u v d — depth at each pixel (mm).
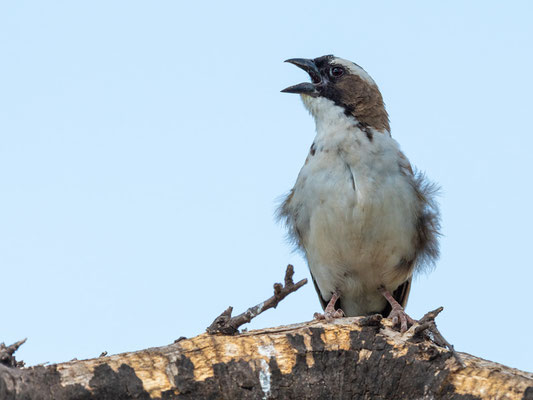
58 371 8539
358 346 9383
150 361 8984
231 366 9125
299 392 9180
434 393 9031
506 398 8625
